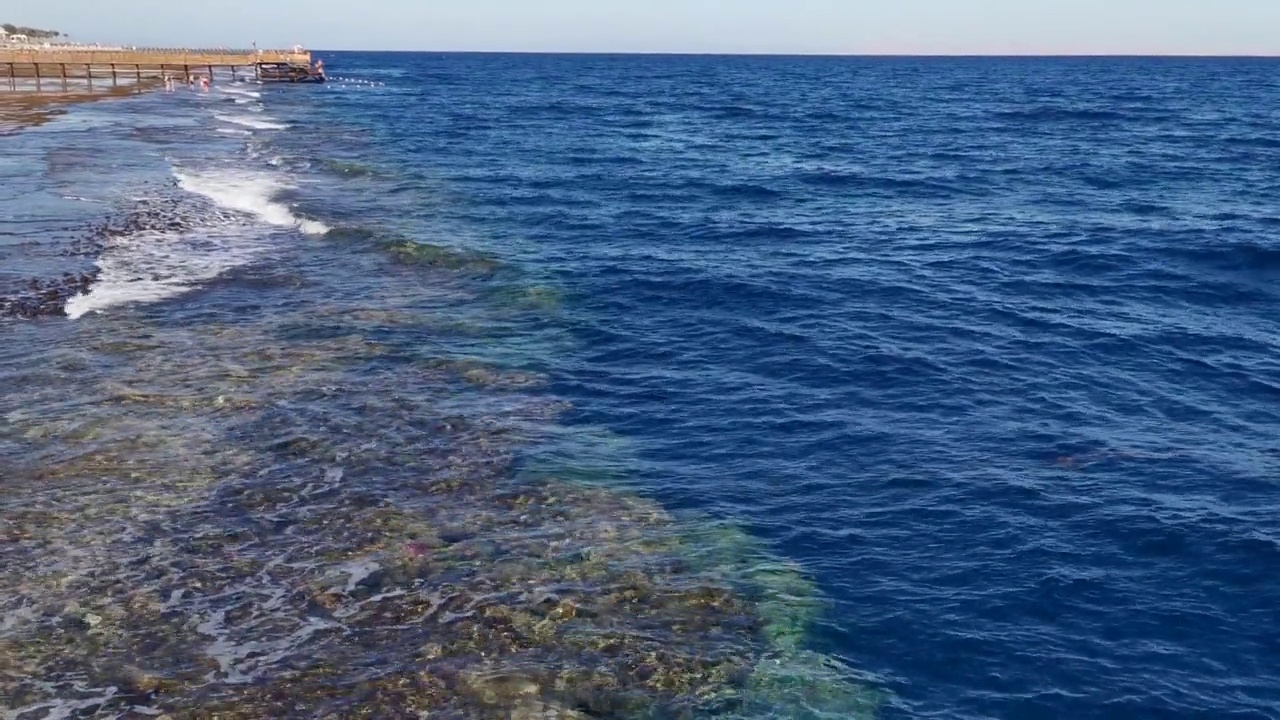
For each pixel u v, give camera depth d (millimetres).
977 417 11609
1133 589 8031
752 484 9883
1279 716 6582
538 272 18281
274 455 10078
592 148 41594
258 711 6359
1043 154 39781
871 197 28297
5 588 7605
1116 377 12977
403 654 6969
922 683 6930
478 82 116375
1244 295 17141
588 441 10859
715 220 24141
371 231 21281
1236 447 10773
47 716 6270
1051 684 6914
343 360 13062
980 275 18453
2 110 49406
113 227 20578
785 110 70125
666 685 6773
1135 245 20734
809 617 7633
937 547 8672
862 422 11453
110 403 11242
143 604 7461
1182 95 89688
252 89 85250
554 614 7508
